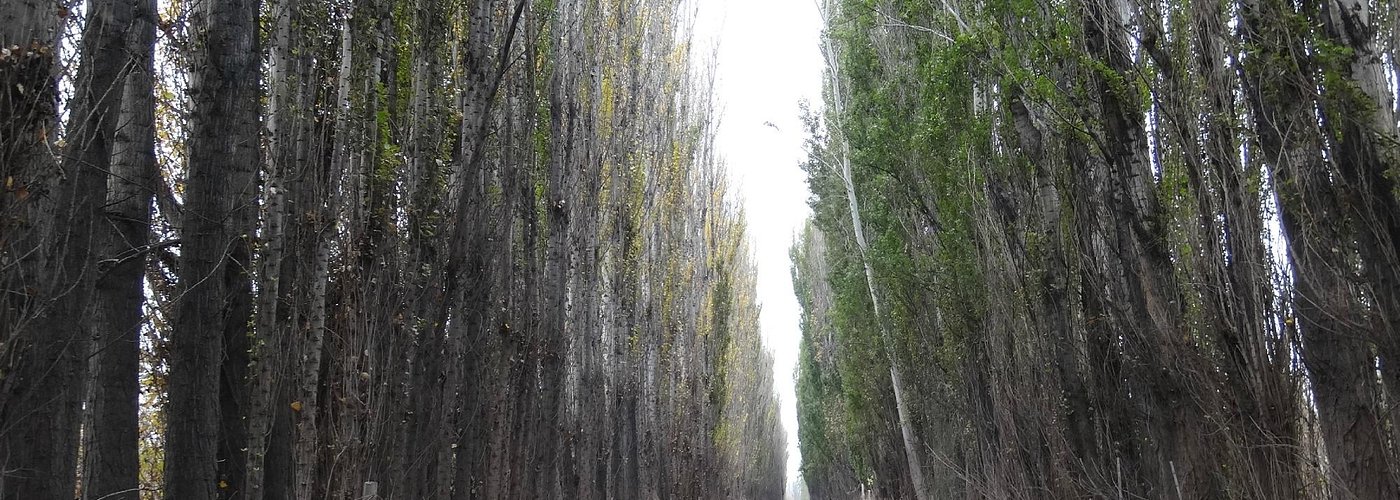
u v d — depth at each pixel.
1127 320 7.84
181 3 5.64
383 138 7.06
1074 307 9.09
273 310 5.51
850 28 15.81
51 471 4.44
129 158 5.29
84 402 4.91
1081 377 9.05
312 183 6.32
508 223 10.39
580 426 13.98
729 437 31.58
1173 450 7.38
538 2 11.58
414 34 7.82
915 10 11.23
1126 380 8.51
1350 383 5.73
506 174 10.55
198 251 5.09
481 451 9.62
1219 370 6.57
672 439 21.23
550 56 12.77
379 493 7.10
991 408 11.82
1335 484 5.81
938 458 14.16
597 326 15.61
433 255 8.16
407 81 7.74
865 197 18.34
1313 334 5.88
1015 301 10.14
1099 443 8.85
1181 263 6.89
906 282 14.36
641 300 18.84
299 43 6.32
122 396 5.08
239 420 5.81
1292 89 5.69
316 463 6.38
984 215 10.50
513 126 10.98
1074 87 7.89
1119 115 7.50
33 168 4.00
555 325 12.35
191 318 5.06
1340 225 5.52
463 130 8.82
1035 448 9.90
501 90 10.59
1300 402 6.21
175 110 6.03
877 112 14.36
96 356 5.09
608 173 15.63
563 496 13.18
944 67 10.62
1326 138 5.57
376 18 7.09
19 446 4.38
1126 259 7.70
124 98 5.33
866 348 21.20
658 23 19.45
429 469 8.66
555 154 12.65
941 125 10.95
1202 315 6.71
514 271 11.16
